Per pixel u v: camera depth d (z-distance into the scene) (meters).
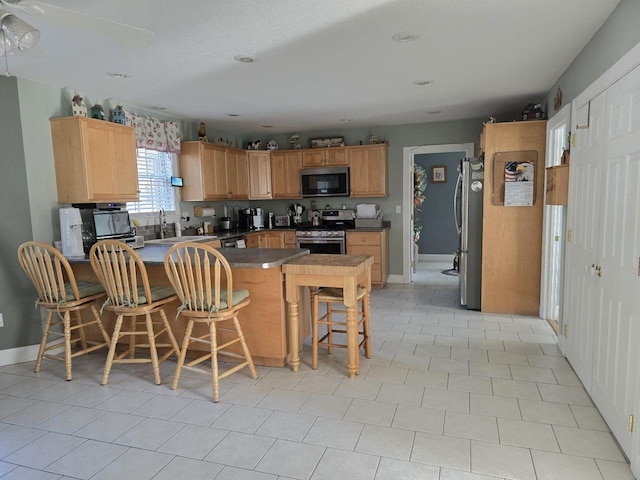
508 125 4.47
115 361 3.14
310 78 3.79
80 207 4.00
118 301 3.07
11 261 3.58
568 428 2.41
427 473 2.05
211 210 6.07
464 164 4.82
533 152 4.44
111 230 4.10
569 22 2.64
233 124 6.09
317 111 5.26
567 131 3.42
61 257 3.08
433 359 3.46
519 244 4.60
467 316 4.67
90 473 2.12
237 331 3.07
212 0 2.28
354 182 6.41
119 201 4.12
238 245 5.73
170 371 3.36
